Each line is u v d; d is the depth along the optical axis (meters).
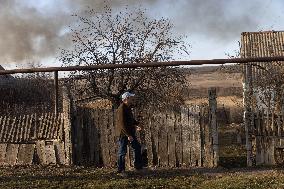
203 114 11.10
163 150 11.30
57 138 11.65
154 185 9.17
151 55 17.38
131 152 11.34
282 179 9.28
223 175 10.06
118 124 10.13
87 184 9.35
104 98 17.25
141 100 16.98
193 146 11.16
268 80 13.59
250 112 11.46
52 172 10.62
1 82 28.95
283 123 11.31
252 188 8.70
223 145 17.67
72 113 11.62
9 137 11.94
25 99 27.73
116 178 9.88
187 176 10.03
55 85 11.77
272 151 11.34
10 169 11.12
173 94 18.36
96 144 11.59
